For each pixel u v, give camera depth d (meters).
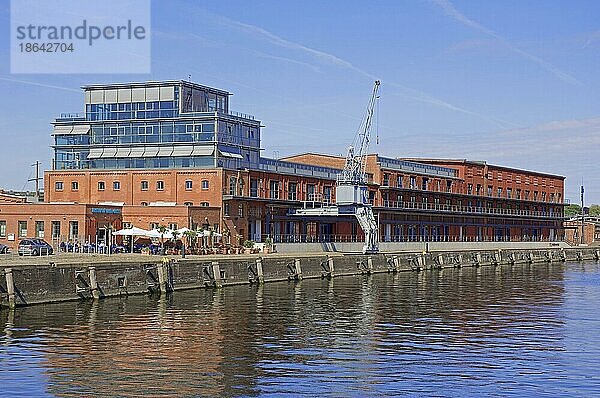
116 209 96.06
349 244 120.00
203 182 102.69
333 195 127.38
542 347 40.00
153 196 105.69
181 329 44.78
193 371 33.06
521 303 62.91
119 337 41.47
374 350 38.59
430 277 94.88
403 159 155.88
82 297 56.06
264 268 78.38
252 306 56.78
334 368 34.03
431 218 145.12
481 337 43.28
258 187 109.44
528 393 29.94
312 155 136.38
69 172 110.38
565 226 194.12
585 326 48.34
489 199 163.00
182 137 108.00
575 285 82.94
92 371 32.88
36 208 92.62
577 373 33.53
